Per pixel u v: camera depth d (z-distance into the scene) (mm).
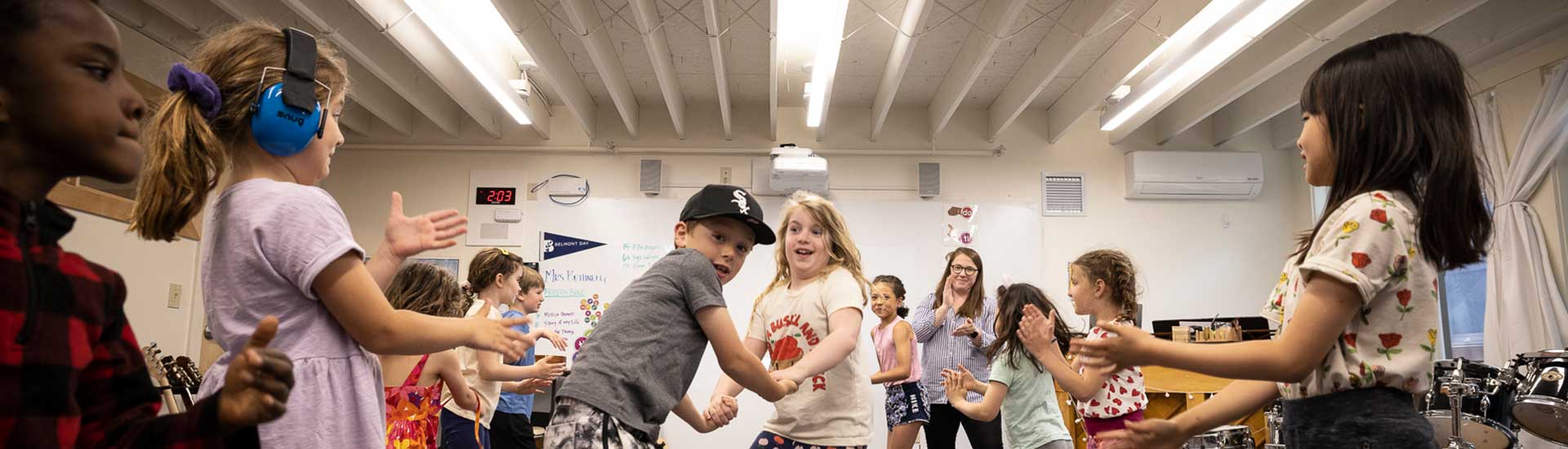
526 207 7059
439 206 7039
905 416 3783
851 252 2412
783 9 5184
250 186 1161
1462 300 5922
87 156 675
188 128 1086
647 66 6305
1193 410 1365
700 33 5617
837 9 4250
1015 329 3035
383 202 7027
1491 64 5500
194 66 1203
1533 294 5066
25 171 661
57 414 671
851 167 7203
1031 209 7148
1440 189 1132
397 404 2703
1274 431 3557
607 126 7203
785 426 2285
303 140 1204
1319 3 4648
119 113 694
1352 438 1106
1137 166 7055
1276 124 7289
